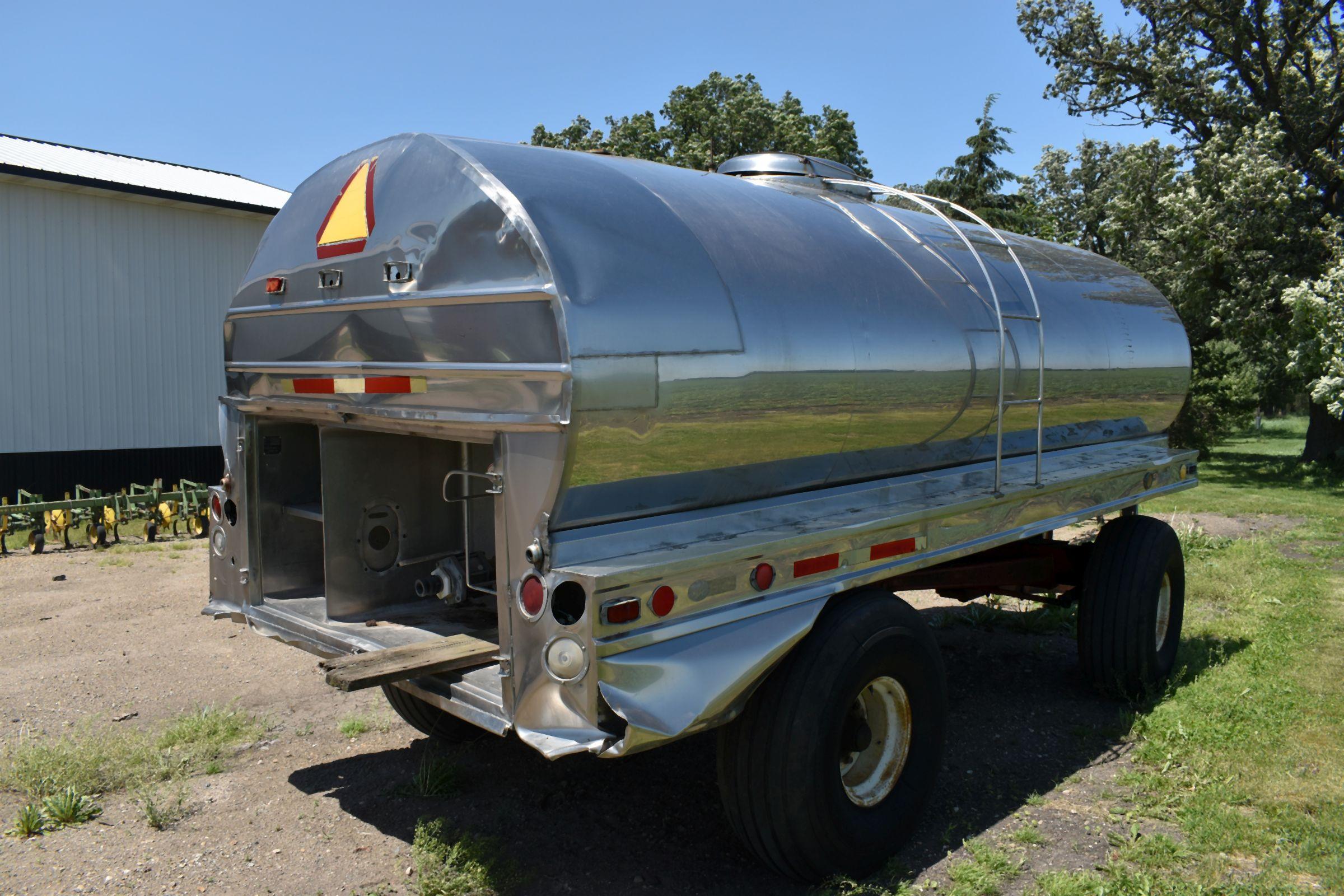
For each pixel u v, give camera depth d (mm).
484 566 4527
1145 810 4031
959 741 4902
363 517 4121
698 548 3074
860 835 3402
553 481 2793
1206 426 26766
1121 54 24922
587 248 2943
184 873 3514
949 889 3408
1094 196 32844
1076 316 5414
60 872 3520
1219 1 23047
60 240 14250
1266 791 4129
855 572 3529
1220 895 3305
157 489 13070
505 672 2951
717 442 3242
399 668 3076
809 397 3557
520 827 3916
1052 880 3389
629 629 2770
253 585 4336
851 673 3320
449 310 3102
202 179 17531
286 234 3967
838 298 3771
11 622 7473
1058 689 5793
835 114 36625
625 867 3580
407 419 3289
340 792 4266
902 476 4301
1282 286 20906
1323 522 13492
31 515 11508
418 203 3248
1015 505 4512
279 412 4035
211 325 16078
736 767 3252
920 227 4758
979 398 4504
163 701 5582
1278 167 20891
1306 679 5719
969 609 7598
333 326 3635
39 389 14125
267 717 5246
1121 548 5512
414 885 3430
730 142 34344
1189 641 6551
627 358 2891
